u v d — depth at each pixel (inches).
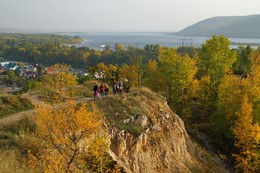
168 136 1021.2
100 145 576.1
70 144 557.3
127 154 828.0
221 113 1546.5
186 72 1722.4
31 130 700.7
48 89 1178.6
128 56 7416.3
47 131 559.2
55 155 556.1
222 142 1546.5
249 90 1513.3
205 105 1857.8
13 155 577.0
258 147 1288.1
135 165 821.9
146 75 2444.6
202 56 1977.1
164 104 1139.3
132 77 2311.8
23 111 912.3
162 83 1822.1
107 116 856.9
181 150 1065.5
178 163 971.3
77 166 561.6
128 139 837.2
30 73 6422.2
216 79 1867.6
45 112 553.0
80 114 547.5
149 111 995.9
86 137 557.9
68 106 581.6
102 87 1111.6
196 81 1845.5
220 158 1370.6
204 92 1863.9
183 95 1787.6
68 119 547.5
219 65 1875.0
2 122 745.6
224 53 1884.8
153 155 906.7
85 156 561.9
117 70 2576.3
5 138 665.0
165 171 908.0
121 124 858.1
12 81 5457.7
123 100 973.8
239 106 1486.2
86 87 1469.0
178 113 1779.0
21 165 557.3
